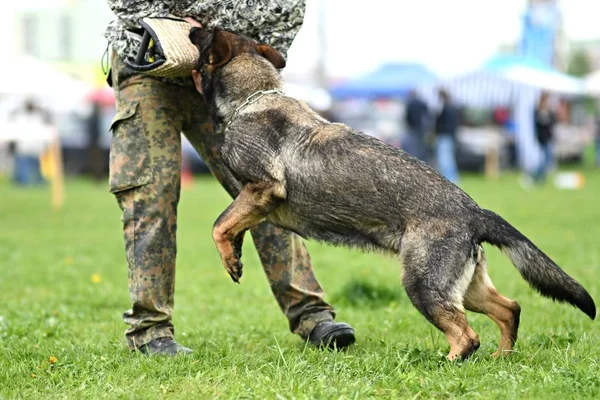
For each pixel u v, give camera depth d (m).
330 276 8.98
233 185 5.43
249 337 5.83
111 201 19.52
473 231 4.68
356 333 5.96
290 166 4.93
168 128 5.20
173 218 5.21
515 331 4.95
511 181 26.03
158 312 5.16
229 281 8.81
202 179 29.59
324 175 4.84
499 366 4.59
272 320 6.62
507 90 28.78
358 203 4.79
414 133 24.88
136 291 5.14
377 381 4.34
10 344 5.46
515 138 31.97
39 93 26.58
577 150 36.12
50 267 9.55
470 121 34.97
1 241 12.02
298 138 4.95
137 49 5.06
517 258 4.67
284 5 5.27
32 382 4.54
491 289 4.95
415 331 5.88
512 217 14.55
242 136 4.99
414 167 4.78
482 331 5.77
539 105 24.55
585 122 42.16
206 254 10.78
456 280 4.61
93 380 4.54
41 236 12.76
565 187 23.03
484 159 30.36
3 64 27.27
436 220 4.66
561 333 5.52
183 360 4.79
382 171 4.77
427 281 4.62
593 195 19.78
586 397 3.98
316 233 5.01
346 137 4.91
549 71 29.20
